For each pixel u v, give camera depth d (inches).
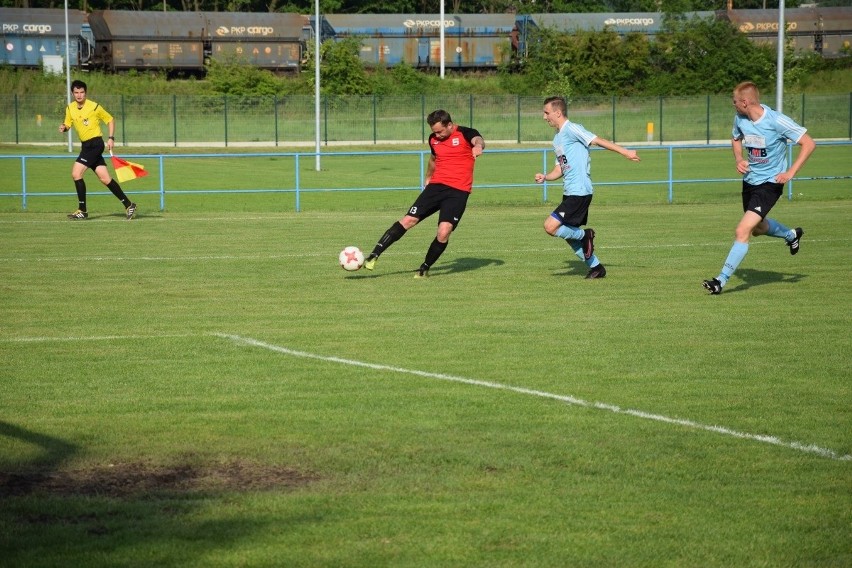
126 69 6427.2
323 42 6422.2
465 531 526.9
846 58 6993.1
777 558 495.8
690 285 1323.8
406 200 2947.8
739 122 1200.2
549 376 844.6
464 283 1352.1
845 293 1256.8
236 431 695.7
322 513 551.2
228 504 564.7
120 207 2669.8
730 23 6855.3
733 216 2271.2
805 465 629.3
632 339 987.3
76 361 900.6
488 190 3238.2
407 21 6825.8
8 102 5826.8
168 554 498.6
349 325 1064.8
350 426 706.8
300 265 1530.5
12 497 573.0
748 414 736.3
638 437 682.8
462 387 810.2
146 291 1289.4
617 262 1545.3
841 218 2166.6
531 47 6860.2
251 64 6569.9
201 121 5954.7
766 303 1186.6
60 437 683.4
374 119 5733.3
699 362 892.6
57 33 6402.6
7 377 842.8
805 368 869.8
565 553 500.4
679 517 546.6
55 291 1286.9
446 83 6638.8
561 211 1325.0
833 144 2719.0
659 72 6953.7
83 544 510.0
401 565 486.9
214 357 916.6
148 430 698.8
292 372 860.6
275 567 484.7
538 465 628.1
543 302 1203.2
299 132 6033.5
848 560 494.3
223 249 1721.2
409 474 612.4
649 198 2871.6
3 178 3496.6
